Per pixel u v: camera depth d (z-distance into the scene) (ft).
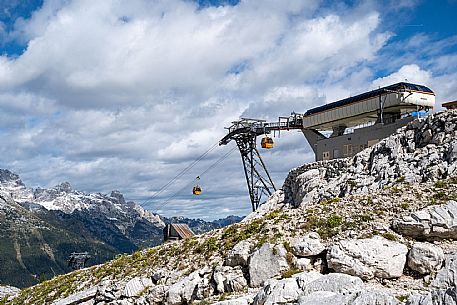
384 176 133.80
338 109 185.68
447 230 92.53
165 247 152.46
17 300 184.96
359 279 80.07
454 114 131.75
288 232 111.86
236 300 90.07
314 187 158.71
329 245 100.73
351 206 115.14
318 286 81.05
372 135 167.32
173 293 116.26
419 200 107.14
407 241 95.40
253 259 105.40
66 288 165.27
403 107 164.86
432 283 80.38
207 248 130.72
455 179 111.86
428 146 131.95
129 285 131.44
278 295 82.64
